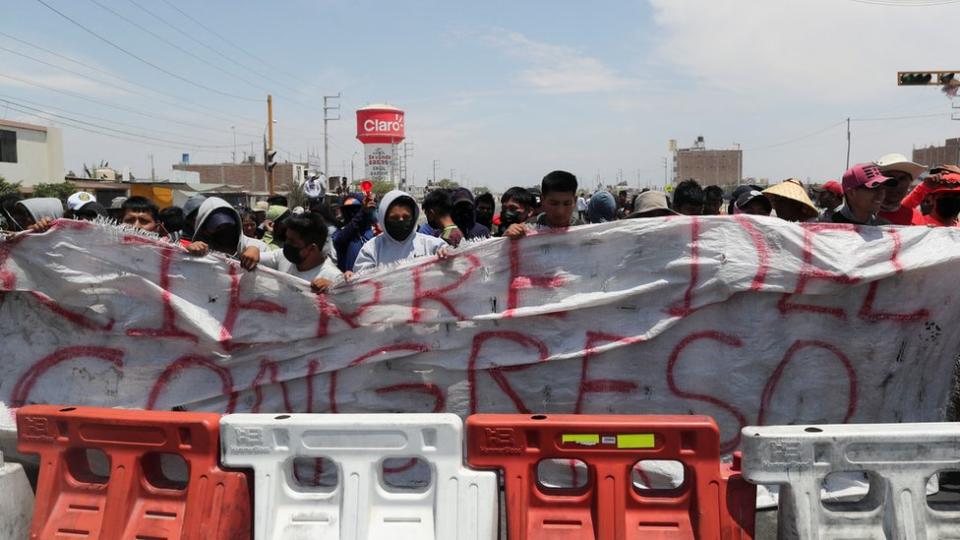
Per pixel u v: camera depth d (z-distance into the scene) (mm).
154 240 3854
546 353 3805
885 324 3709
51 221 3871
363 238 6105
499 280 3816
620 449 3072
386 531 3117
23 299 3965
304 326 3840
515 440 3096
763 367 3734
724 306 3725
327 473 3859
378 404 3881
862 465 2984
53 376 3973
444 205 5336
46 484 3283
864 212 4152
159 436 3203
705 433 3047
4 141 35062
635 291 3713
